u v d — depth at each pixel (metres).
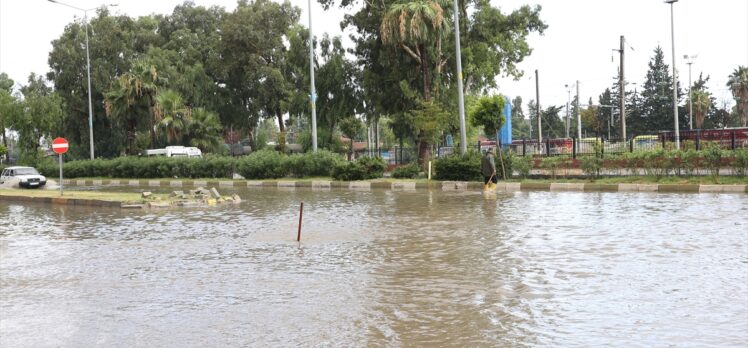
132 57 61.88
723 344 5.25
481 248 10.52
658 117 82.19
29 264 10.43
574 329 5.80
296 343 5.65
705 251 9.53
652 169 23.81
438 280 8.15
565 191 22.89
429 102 32.66
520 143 38.88
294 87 59.47
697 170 23.22
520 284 7.75
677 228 12.05
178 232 13.97
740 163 21.78
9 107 52.31
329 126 51.75
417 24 30.73
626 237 11.14
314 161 34.09
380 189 27.70
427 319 6.33
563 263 8.98
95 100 60.59
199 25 67.06
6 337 6.11
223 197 22.11
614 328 5.79
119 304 7.36
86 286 8.46
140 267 9.77
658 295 6.97
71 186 38.50
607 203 17.55
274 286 8.08
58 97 54.25
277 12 59.81
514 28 37.69
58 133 61.12
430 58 35.75
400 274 8.61
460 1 36.53
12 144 81.56
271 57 59.84
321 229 13.74
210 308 7.02
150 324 6.43
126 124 51.53
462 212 16.31
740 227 11.94
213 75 62.44
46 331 6.29
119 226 15.54
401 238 11.99
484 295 7.25
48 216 19.17
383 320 6.34
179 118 51.06
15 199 26.52
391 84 38.31
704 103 78.56
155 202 20.59
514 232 12.26
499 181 26.39
